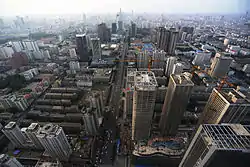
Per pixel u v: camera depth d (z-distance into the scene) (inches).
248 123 7539.4
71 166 6122.1
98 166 6190.9
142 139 6993.1
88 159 6254.9
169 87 6338.6
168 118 6614.2
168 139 7175.2
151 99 5270.7
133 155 6446.9
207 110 6023.6
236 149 2925.7
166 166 6314.0
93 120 6894.7
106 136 7470.5
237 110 4948.3
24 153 6594.5
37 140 6304.1
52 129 5674.2
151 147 6732.3
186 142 6983.3
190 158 3929.6
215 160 3142.2
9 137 6382.9
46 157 6190.9
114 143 7145.7
